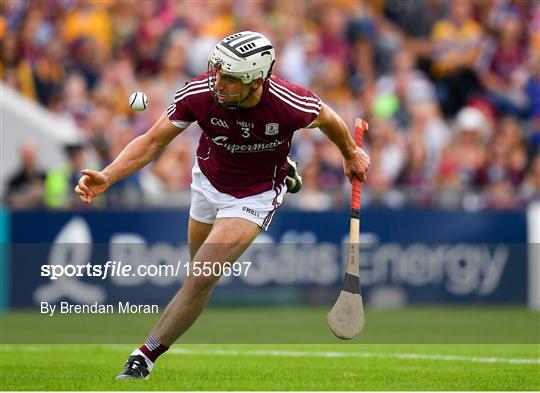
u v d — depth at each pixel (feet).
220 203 71.31
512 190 175.83
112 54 189.67
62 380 69.21
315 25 199.82
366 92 186.70
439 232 160.66
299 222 156.04
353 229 73.97
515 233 162.81
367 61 193.57
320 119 69.87
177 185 164.55
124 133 172.04
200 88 67.51
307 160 163.94
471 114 180.34
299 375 75.41
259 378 72.95
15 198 150.41
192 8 195.52
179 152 165.58
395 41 197.06
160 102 181.78
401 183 174.91
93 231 150.10
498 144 181.57
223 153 69.92
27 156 158.51
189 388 64.64
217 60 65.31
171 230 151.74
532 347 105.29
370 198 160.45
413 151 176.55
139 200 151.53
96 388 64.28
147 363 70.28
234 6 198.59
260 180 71.26
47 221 149.38
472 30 203.41
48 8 191.01
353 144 74.28
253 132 68.18
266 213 71.56
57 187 154.10
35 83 183.83
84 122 179.42
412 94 189.16
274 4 200.13
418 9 205.67
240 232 70.03
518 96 199.11
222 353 95.30
